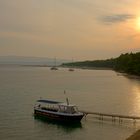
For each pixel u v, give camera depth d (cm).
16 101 11725
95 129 7394
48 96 13638
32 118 8512
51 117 8294
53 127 7575
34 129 7325
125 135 6888
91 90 16575
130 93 15062
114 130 7294
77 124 7875
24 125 7712
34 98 12769
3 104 10894
